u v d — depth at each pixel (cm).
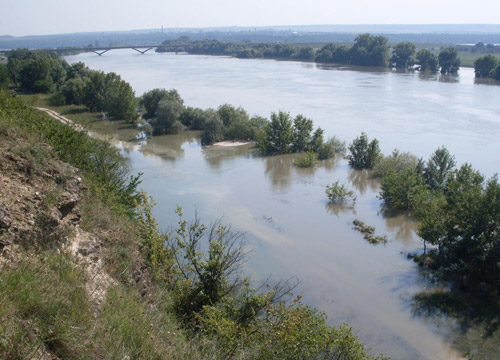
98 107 9481
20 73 11894
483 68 14312
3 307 794
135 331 1001
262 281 2975
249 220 4100
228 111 8062
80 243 1256
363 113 8869
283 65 19525
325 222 4122
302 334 1429
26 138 1440
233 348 1210
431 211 3281
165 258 1717
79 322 902
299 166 6041
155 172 5656
